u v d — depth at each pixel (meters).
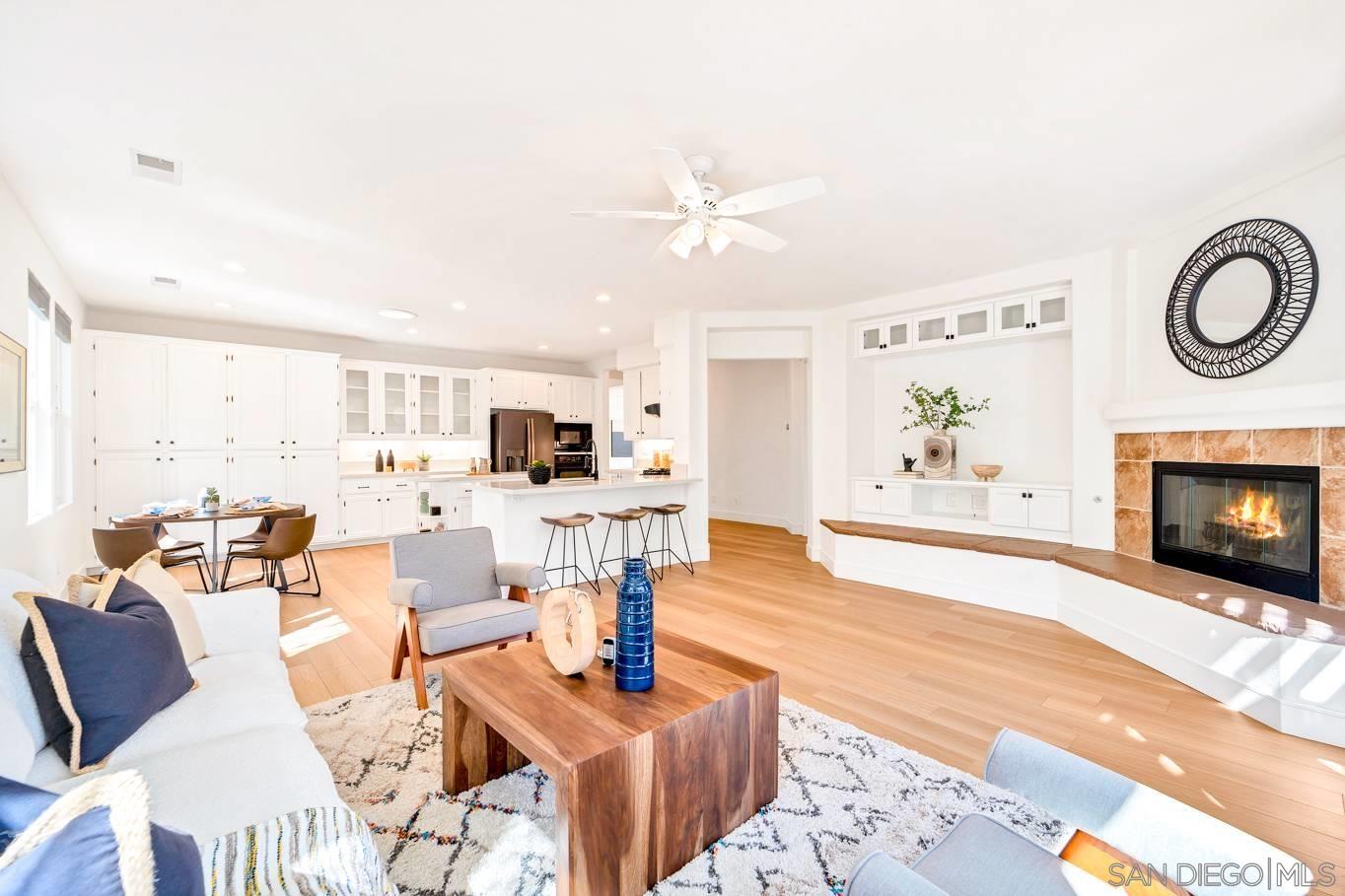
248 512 4.48
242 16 1.75
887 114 2.30
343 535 6.64
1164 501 3.56
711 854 1.69
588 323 6.29
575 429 8.64
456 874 1.61
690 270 4.35
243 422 6.00
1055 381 4.61
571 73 2.04
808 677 2.97
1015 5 1.72
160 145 2.51
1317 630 2.33
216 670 1.97
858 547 5.04
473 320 6.12
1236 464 3.07
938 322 4.92
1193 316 3.25
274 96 2.16
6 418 2.89
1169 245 3.44
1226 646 2.64
